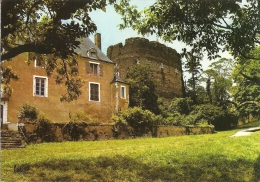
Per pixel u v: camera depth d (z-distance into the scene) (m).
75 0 10.52
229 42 11.06
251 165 10.09
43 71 28.89
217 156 11.59
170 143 18.17
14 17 10.79
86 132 24.64
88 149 16.59
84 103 32.09
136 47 53.38
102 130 25.78
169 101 54.09
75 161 10.66
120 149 15.52
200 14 9.83
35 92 28.25
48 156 12.99
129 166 9.77
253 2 10.52
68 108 30.56
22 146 19.22
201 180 8.47
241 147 13.89
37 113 25.38
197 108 40.72
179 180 8.42
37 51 10.83
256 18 10.62
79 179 8.26
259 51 13.68
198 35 10.82
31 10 12.19
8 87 16.61
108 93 34.62
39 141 22.03
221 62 28.16
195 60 11.30
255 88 24.89
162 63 54.72
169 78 55.41
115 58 55.41
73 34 10.95
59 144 20.31
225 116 37.72
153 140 23.34
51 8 11.45
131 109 29.27
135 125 28.44
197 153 12.26
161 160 10.84
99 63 34.34
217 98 38.38
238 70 22.77
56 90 29.64
